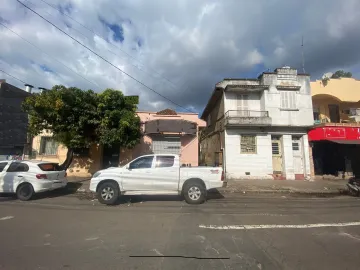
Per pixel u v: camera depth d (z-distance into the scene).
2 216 6.35
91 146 15.48
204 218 6.30
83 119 11.80
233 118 16.31
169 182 8.24
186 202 8.38
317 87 18.56
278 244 4.46
